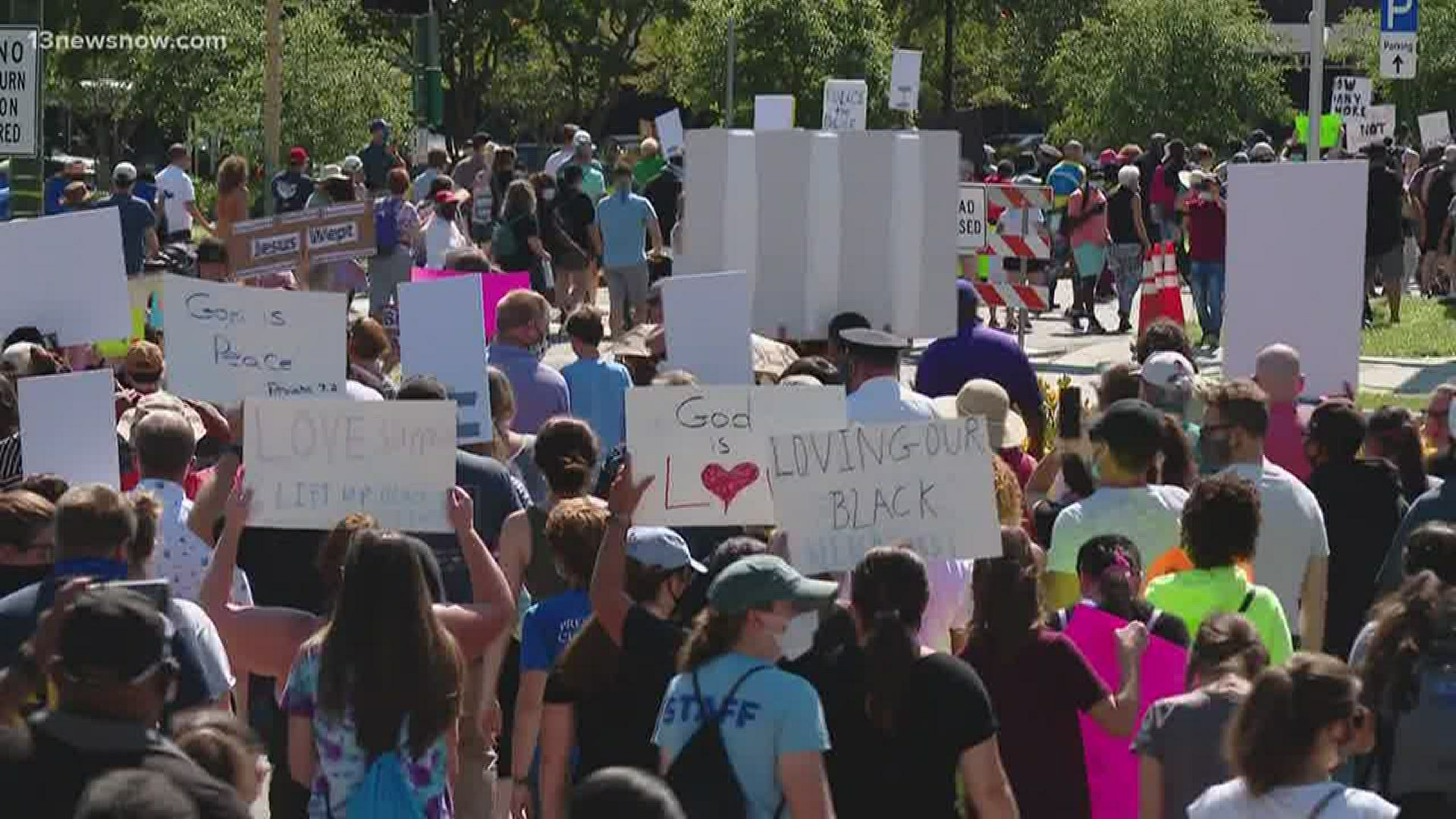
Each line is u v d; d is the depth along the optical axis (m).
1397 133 130.88
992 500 20.98
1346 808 16.56
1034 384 35.84
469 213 84.81
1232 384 25.92
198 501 23.80
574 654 19.66
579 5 179.75
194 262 69.44
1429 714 20.33
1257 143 89.19
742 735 17.27
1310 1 180.00
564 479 23.73
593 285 76.88
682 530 25.61
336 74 110.50
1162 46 121.44
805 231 42.47
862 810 18.06
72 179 71.19
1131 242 77.06
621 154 88.69
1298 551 25.56
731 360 33.69
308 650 18.50
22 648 16.97
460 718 21.86
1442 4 133.12
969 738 17.88
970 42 176.75
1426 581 20.70
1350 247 36.31
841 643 18.64
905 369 65.81
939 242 42.22
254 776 15.87
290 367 28.83
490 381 30.20
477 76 183.25
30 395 26.20
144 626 15.04
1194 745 18.77
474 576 21.31
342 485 21.59
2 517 20.97
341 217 51.06
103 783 11.97
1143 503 23.78
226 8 126.94
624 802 11.68
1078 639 21.08
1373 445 29.30
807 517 21.11
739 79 126.56
